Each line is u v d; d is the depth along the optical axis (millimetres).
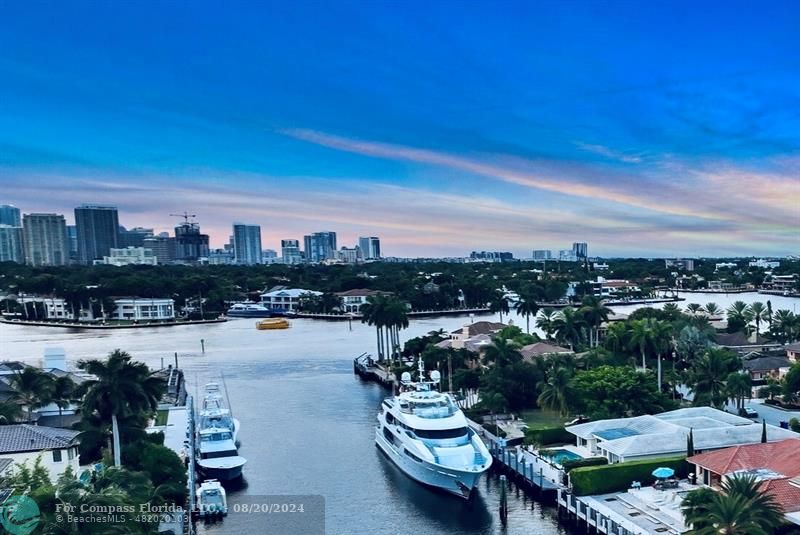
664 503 60812
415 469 74688
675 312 162250
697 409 84062
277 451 87625
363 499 70562
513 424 95000
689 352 123625
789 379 100188
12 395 88562
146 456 67062
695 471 67125
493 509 67500
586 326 146875
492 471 78812
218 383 136000
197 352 181875
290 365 158875
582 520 61000
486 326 159000
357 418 105625
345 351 182375
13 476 49938
